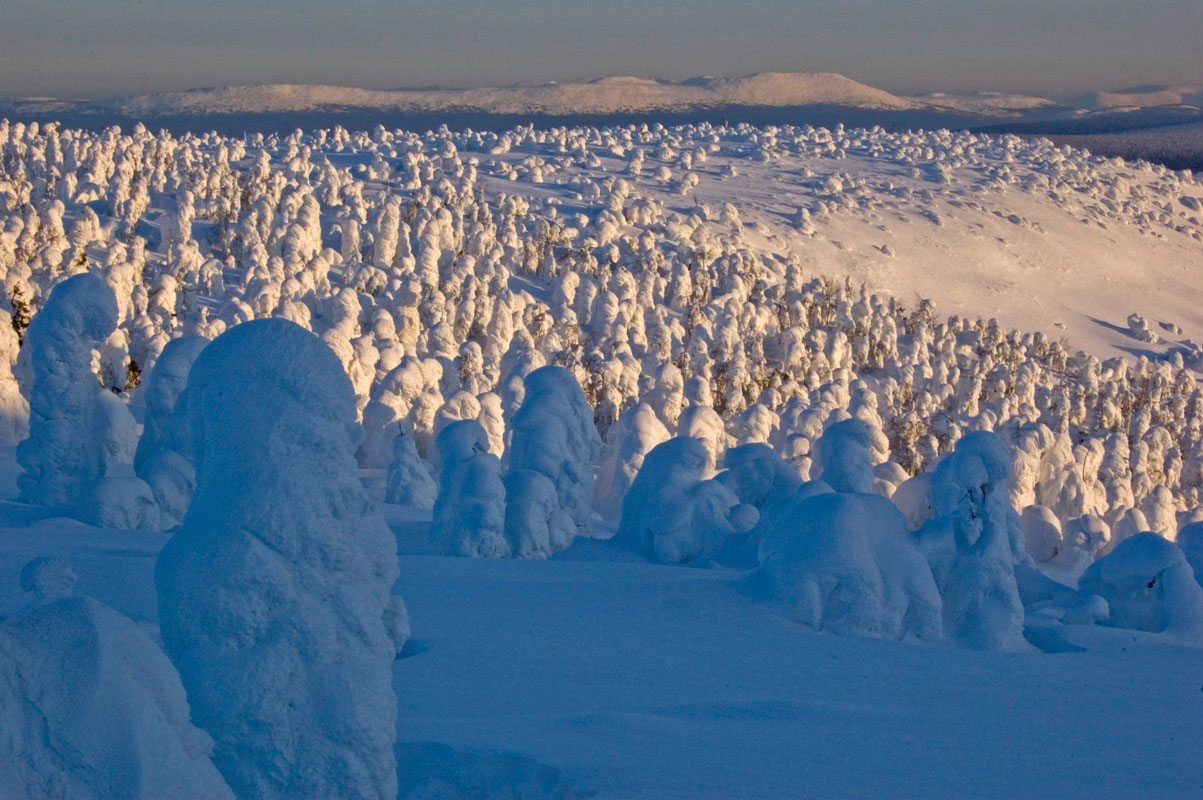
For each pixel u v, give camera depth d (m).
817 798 6.97
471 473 18.39
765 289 128.62
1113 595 15.21
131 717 4.84
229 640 5.86
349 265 108.88
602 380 71.38
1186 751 8.58
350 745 5.93
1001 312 159.88
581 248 127.25
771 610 12.68
